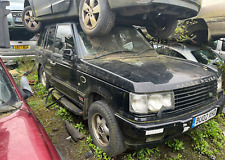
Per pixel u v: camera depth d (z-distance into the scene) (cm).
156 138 192
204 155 253
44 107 382
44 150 112
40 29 488
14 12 662
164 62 271
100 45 293
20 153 105
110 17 265
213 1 490
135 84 183
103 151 233
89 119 253
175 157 244
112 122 207
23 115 139
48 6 368
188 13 321
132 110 181
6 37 175
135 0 237
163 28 384
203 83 222
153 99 183
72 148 255
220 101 251
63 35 338
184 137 287
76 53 281
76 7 302
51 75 376
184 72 228
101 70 225
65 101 329
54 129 298
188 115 203
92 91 241
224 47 750
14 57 673
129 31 341
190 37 542
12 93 158
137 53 309
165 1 247
